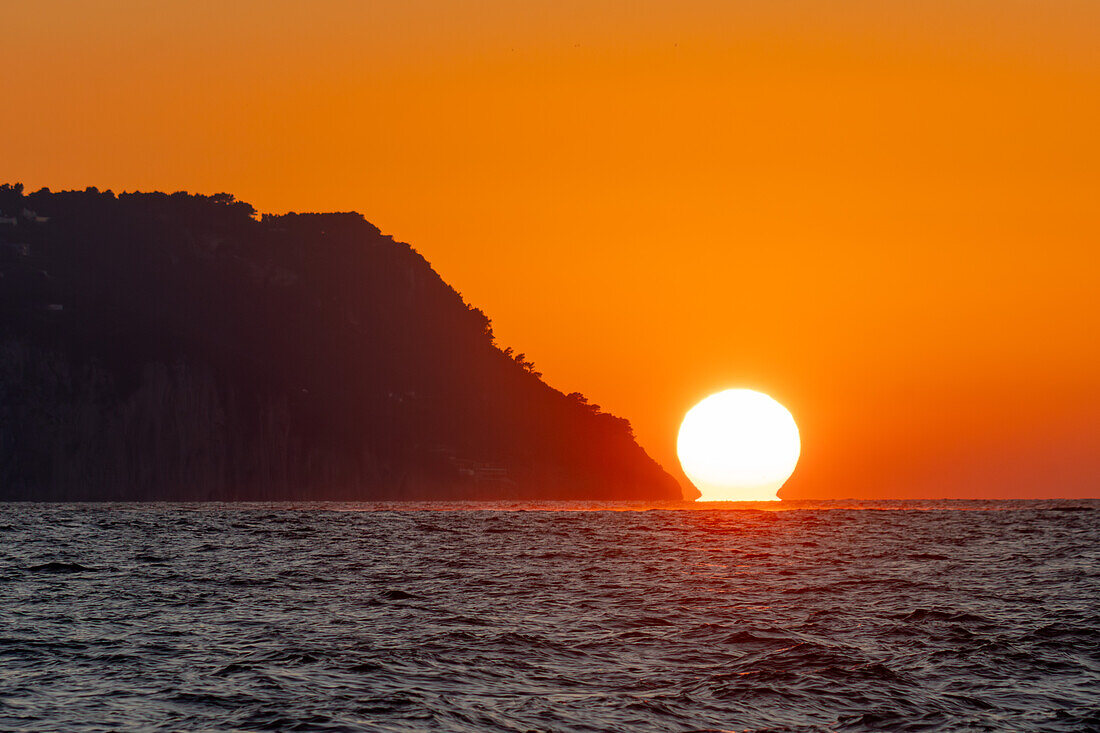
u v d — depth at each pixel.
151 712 110.00
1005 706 115.31
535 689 121.62
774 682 124.50
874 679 125.88
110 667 129.00
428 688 120.75
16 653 136.12
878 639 151.25
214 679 123.25
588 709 113.62
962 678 127.12
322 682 122.38
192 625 159.88
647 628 160.00
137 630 154.62
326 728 105.25
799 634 155.00
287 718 108.12
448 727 106.44
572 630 158.12
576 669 131.75
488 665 133.00
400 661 133.88
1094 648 143.50
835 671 129.62
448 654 138.88
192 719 107.81
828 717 111.88
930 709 114.31
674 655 139.88
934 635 153.88
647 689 121.81
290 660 133.38
